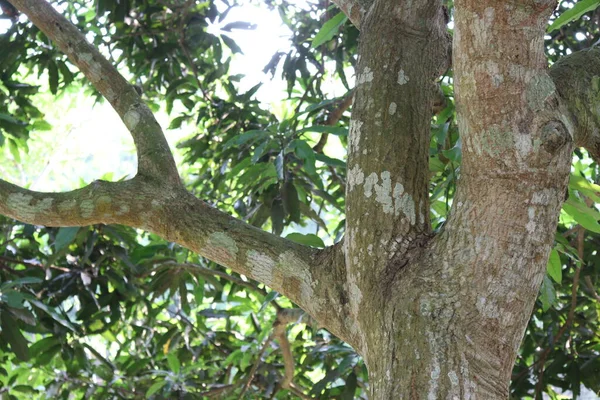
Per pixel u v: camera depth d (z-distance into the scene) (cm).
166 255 376
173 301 433
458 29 146
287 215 337
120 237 366
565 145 147
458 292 148
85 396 382
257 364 353
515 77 144
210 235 185
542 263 149
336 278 171
